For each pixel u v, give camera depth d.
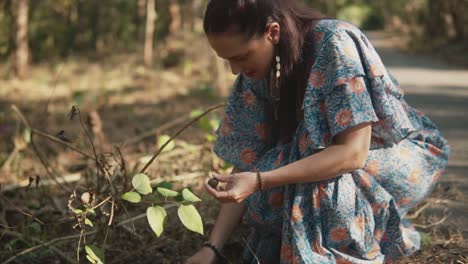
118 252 2.55
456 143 4.60
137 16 16.61
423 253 2.48
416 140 2.35
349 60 2.03
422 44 14.08
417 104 6.50
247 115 2.37
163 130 5.17
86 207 2.13
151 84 9.02
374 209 2.18
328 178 2.05
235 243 2.61
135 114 6.42
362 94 2.02
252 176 2.02
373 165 2.19
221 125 2.43
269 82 2.22
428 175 2.32
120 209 2.33
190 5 11.18
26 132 3.94
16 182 3.78
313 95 2.05
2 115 5.98
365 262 2.14
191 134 4.97
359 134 2.03
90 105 7.20
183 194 2.02
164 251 2.57
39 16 14.62
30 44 14.16
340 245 2.14
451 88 7.70
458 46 12.48
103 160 2.34
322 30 2.08
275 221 2.23
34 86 9.52
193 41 10.28
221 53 2.00
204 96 7.59
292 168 2.03
